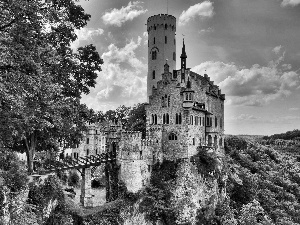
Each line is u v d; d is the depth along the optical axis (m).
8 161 37.72
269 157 138.00
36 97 29.08
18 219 32.12
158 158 75.88
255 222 77.62
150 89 102.69
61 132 37.97
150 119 80.06
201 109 81.00
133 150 68.88
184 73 85.81
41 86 28.22
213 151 83.19
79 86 39.59
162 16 100.69
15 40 25.47
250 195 91.75
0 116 26.05
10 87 25.16
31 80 26.42
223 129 98.00
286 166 134.25
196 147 78.94
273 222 86.44
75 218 55.59
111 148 75.62
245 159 114.94
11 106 26.12
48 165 60.69
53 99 32.94
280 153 164.62
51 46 32.06
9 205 31.56
